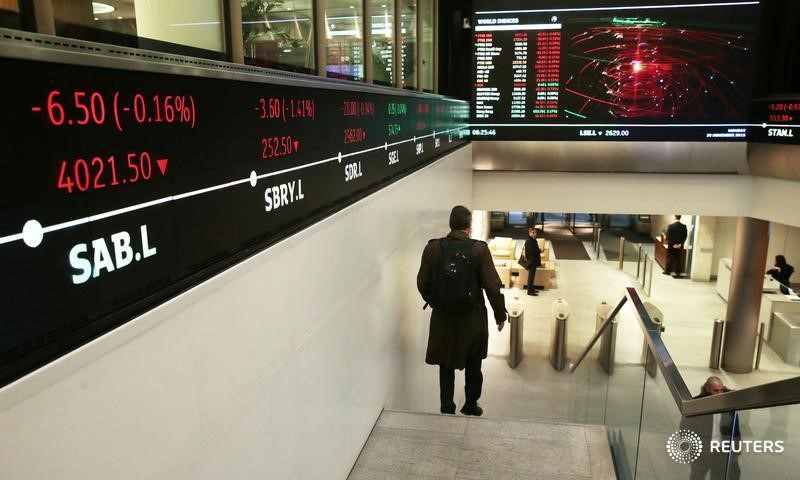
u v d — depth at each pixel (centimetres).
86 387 116
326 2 304
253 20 226
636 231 2123
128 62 125
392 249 394
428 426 374
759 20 692
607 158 762
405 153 427
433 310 436
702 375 946
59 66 108
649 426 330
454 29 806
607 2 716
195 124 153
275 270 209
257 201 193
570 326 1088
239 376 184
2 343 97
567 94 742
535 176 809
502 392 802
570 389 810
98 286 119
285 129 213
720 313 1216
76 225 113
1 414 96
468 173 774
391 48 463
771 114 691
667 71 719
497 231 2234
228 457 178
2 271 97
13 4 116
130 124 128
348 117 292
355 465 330
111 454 125
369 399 354
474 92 758
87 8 136
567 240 2048
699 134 727
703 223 1425
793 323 983
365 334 338
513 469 334
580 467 338
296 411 234
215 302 167
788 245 1375
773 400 227
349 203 298
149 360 137
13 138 98
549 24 730
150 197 135
